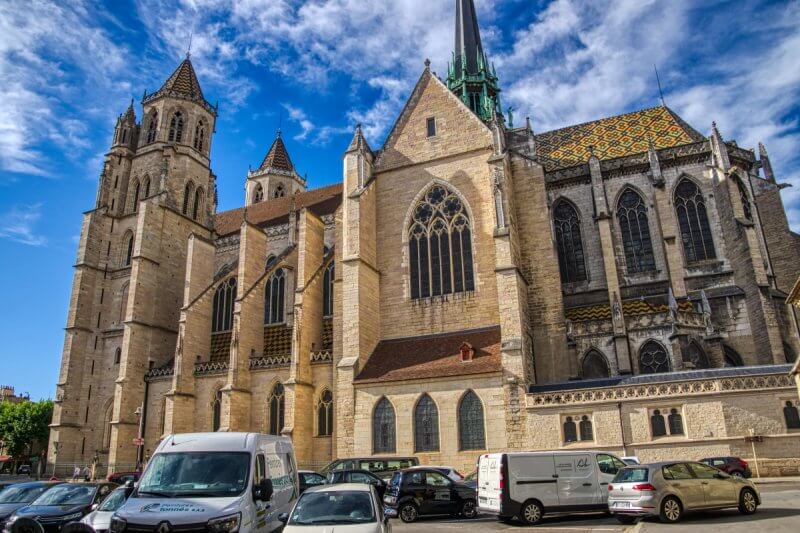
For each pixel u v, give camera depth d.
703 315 43.78
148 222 64.75
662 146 56.94
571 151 62.28
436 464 38.06
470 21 83.06
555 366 43.12
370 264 47.88
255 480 16.36
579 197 55.94
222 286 63.62
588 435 35.25
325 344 51.81
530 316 44.66
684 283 49.69
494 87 81.00
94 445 63.12
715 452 32.16
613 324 43.09
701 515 22.11
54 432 61.59
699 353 42.59
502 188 43.56
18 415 91.62
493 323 44.25
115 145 74.56
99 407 64.62
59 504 22.66
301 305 48.94
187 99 75.06
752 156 56.41
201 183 74.00
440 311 46.16
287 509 19.31
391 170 51.06
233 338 51.72
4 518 22.25
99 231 70.12
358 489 15.66
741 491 21.55
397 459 33.88
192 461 16.48
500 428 37.44
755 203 53.50
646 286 51.19
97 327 67.31
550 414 36.38
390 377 41.47
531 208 46.94
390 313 47.78
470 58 81.31
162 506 14.53
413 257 48.53
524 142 51.62
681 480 21.22
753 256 46.00
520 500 23.45
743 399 32.50
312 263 52.97
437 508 26.66
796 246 52.41
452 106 50.38
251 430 50.53
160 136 72.81
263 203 77.62
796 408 31.92
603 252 49.28
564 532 20.69
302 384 47.03
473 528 22.98
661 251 51.47
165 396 56.44
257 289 55.09
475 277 45.72
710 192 52.00
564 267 55.12
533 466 24.05
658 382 34.25
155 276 64.38
